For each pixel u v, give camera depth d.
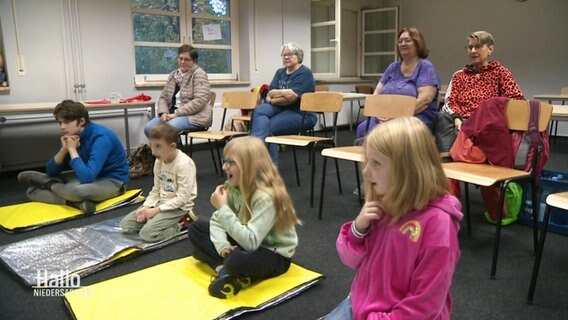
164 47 5.13
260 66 5.88
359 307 1.02
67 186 2.72
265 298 1.64
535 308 1.63
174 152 2.30
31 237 2.37
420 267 0.91
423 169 0.91
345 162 4.45
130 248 2.08
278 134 3.62
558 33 6.03
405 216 0.96
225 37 5.72
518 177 1.94
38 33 4.02
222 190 1.78
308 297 1.72
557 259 2.06
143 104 4.11
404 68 3.04
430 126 2.86
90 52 4.35
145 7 4.89
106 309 1.54
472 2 6.85
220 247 1.73
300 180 3.69
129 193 3.02
